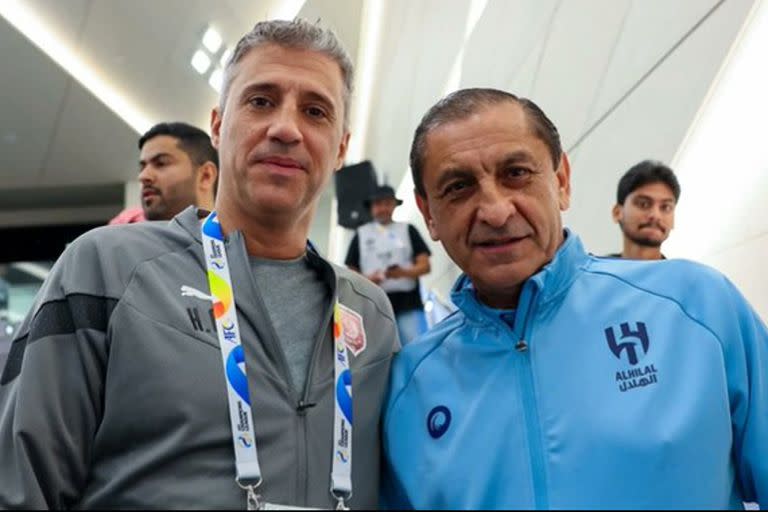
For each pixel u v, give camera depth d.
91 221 4.58
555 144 1.56
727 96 3.18
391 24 5.19
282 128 1.60
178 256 1.62
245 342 1.52
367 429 1.55
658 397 1.29
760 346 1.38
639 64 3.96
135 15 3.02
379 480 1.54
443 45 5.64
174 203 3.01
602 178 4.34
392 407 1.57
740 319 1.39
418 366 1.60
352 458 1.50
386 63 6.39
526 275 1.48
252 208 1.65
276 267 1.73
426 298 5.19
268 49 1.68
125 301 1.48
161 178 3.00
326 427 1.51
